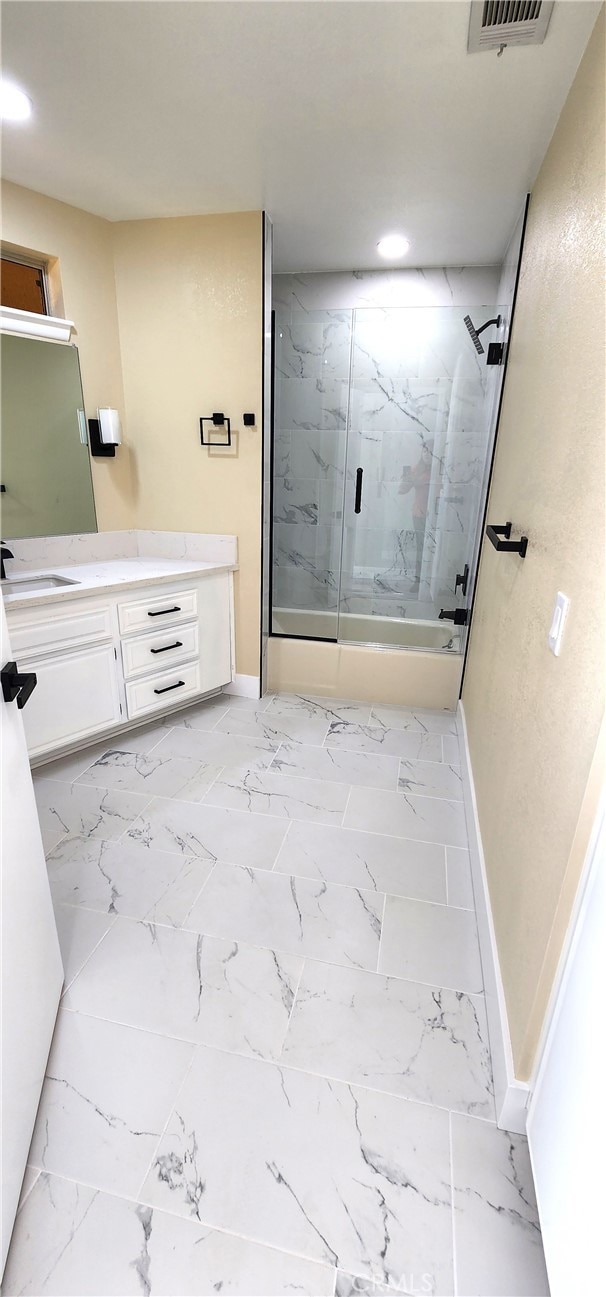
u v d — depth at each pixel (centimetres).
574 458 104
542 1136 93
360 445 319
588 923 80
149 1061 122
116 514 283
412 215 229
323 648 311
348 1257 93
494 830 156
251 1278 90
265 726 280
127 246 252
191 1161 105
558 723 102
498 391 237
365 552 332
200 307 252
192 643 274
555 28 124
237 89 151
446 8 121
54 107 161
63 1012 132
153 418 274
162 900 166
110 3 122
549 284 144
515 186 198
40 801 213
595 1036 74
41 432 243
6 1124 94
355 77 146
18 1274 90
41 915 119
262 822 204
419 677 304
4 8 125
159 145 181
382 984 142
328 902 168
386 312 299
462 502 315
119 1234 95
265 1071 121
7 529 240
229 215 237
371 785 230
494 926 141
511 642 157
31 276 233
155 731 273
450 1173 104
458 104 154
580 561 95
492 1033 126
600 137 104
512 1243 95
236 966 146
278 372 316
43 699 218
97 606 228
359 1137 109
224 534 283
